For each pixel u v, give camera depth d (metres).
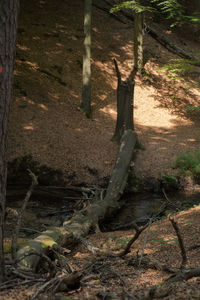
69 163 13.92
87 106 17.45
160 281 4.40
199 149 14.70
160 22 26.31
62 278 3.87
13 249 4.70
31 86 17.89
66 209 10.92
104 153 14.72
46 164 13.70
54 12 24.14
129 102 15.25
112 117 18.02
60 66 20.08
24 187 12.56
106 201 10.33
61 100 17.89
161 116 18.78
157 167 14.02
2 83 3.56
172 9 18.53
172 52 23.77
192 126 18.02
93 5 25.69
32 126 15.47
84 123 16.75
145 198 12.30
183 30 26.53
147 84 20.73
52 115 16.56
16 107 16.28
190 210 8.75
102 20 24.67
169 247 6.10
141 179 13.45
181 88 21.03
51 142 14.80
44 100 17.41
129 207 11.45
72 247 7.34
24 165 13.51
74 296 3.62
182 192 12.77
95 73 20.50
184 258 4.53
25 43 20.64
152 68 21.89
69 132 15.75
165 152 15.00
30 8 23.77
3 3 3.47
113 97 19.52
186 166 13.71
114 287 4.14
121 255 5.96
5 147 3.74
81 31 23.19
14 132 14.84
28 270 4.68
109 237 7.73
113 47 22.78
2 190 3.80
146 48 23.27
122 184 11.73
